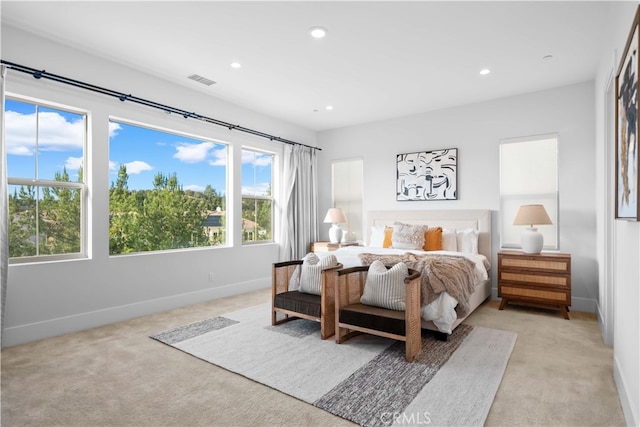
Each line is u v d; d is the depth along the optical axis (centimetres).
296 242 584
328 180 636
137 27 294
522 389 221
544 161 444
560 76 397
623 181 201
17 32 296
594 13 271
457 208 502
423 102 487
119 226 392
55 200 333
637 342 172
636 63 167
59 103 323
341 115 547
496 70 380
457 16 276
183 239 453
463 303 307
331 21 283
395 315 271
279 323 354
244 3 259
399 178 551
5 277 281
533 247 405
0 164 279
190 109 436
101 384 228
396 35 305
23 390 219
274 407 201
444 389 219
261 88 434
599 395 213
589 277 410
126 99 365
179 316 382
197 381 232
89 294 343
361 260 369
